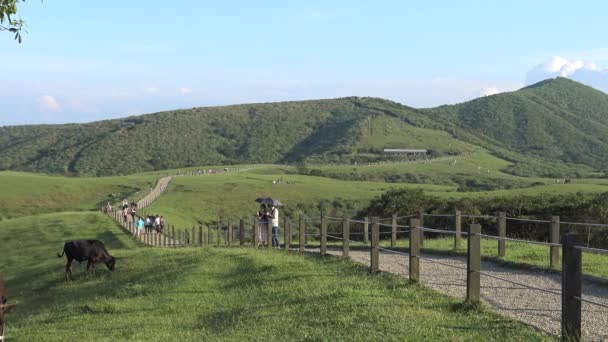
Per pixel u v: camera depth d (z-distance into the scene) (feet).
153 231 149.89
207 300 45.91
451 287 40.47
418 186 338.54
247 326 34.76
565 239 25.49
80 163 572.51
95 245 72.64
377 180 421.18
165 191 315.99
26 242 144.25
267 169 482.28
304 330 31.48
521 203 97.19
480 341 26.43
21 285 78.74
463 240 77.77
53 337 39.99
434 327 29.09
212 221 243.19
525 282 42.78
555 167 583.17
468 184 394.73
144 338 36.35
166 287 52.03
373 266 46.26
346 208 276.82
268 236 80.43
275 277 48.75
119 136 647.15
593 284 40.96
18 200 290.15
